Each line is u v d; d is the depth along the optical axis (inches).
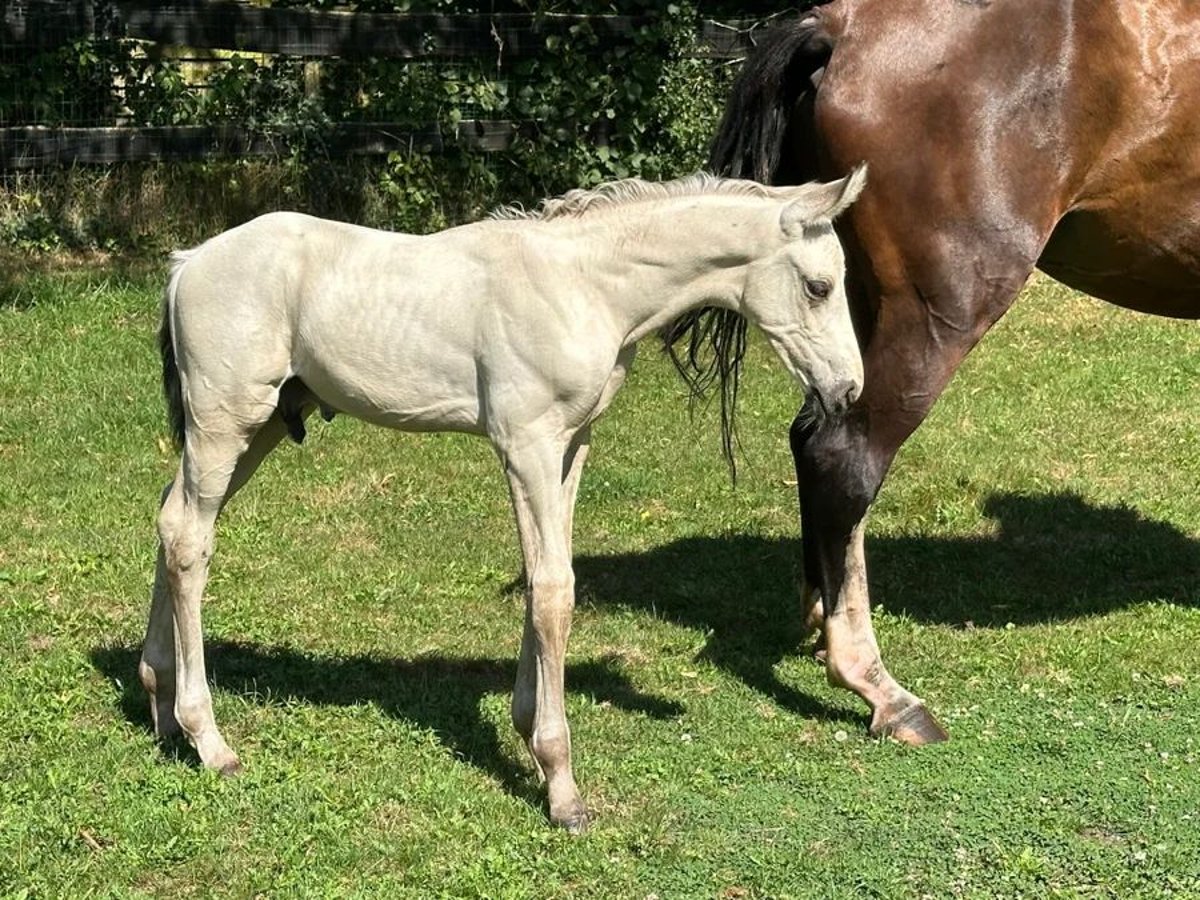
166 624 204.8
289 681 227.6
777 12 503.2
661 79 472.1
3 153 451.8
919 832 187.6
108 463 317.1
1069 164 216.8
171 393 199.2
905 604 266.4
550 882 174.2
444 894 171.2
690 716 220.7
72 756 201.8
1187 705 225.1
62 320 395.2
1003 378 384.8
